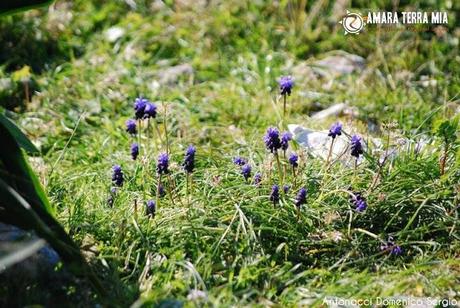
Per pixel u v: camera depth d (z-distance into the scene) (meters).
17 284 5.39
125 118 8.97
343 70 10.73
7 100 9.61
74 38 11.23
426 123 9.05
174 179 6.95
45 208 5.53
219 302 5.39
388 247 6.15
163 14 11.81
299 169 6.94
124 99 9.62
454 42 11.23
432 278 5.89
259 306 5.39
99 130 8.95
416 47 11.12
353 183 6.84
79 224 6.30
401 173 6.93
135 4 12.05
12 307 5.26
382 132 7.91
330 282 5.82
